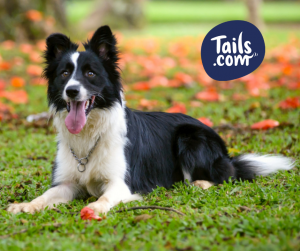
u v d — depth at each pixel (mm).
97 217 3705
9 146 6664
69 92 4227
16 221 3703
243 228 3305
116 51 4676
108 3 27438
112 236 3238
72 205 4328
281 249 2893
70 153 4609
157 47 15750
